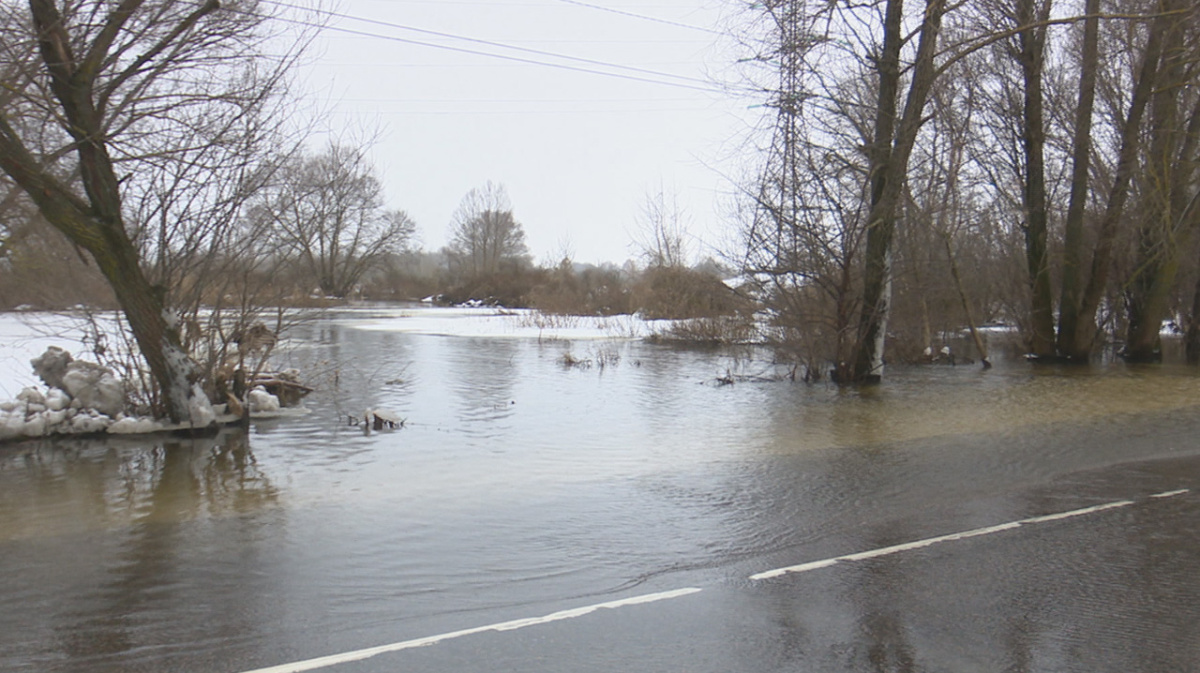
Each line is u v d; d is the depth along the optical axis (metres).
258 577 5.79
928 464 9.69
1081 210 22.80
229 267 12.43
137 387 12.01
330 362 21.70
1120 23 20.84
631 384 18.08
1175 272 23.17
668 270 38.25
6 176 11.22
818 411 14.16
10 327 21.48
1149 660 4.39
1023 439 11.30
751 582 5.68
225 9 10.83
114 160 10.45
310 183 13.82
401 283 70.38
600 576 5.82
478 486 8.62
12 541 6.66
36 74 9.72
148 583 5.65
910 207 20.80
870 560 6.14
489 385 17.69
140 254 11.59
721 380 18.44
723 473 9.27
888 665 4.34
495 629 4.84
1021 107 22.58
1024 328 25.58
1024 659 4.41
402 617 5.04
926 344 23.75
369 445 10.93
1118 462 9.68
